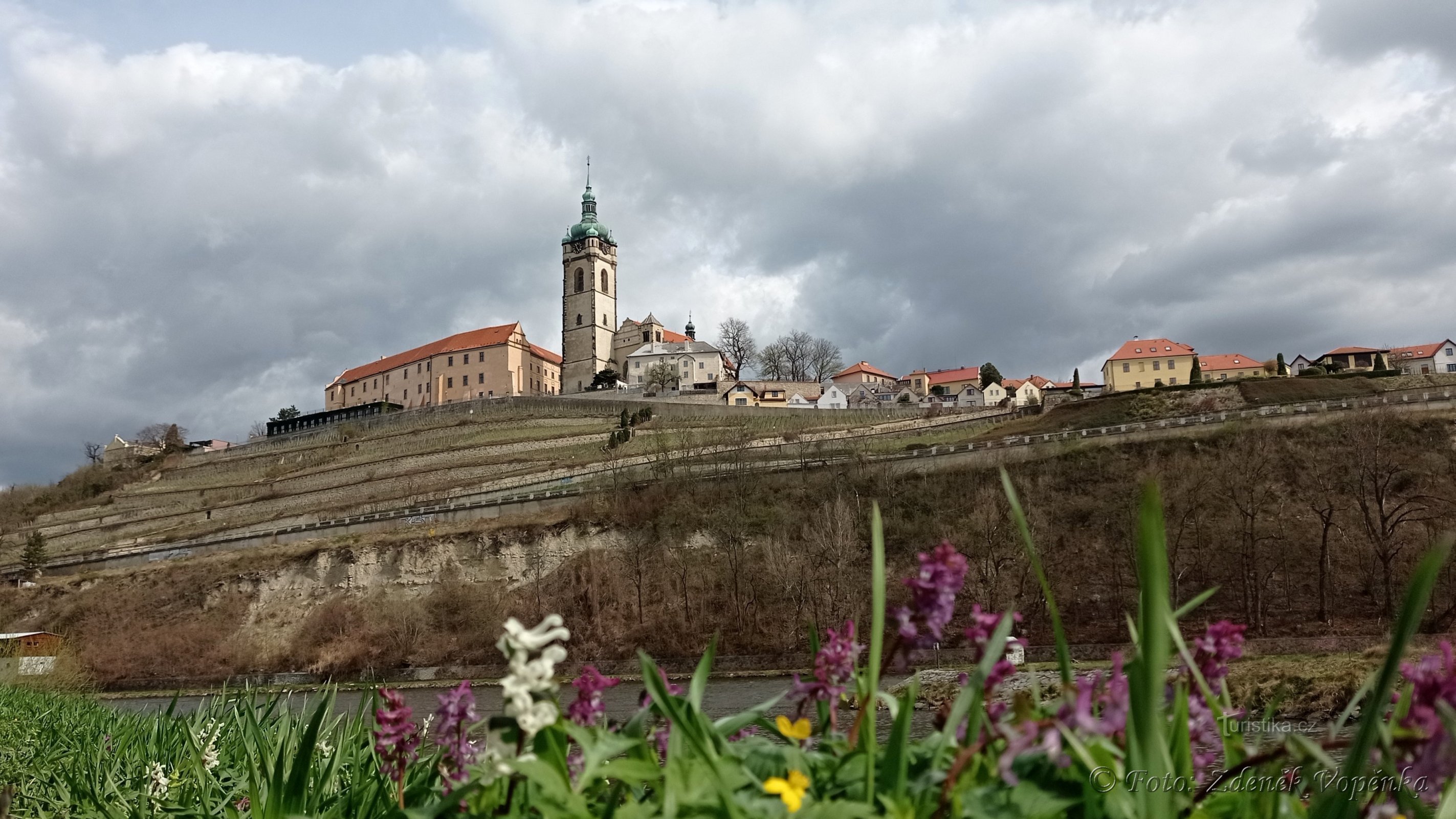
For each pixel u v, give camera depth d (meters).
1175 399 105.00
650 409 137.50
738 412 137.38
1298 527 67.75
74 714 17.31
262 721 8.59
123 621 92.56
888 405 148.75
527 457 128.50
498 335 179.62
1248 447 74.12
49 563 112.50
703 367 169.62
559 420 145.50
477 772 4.07
